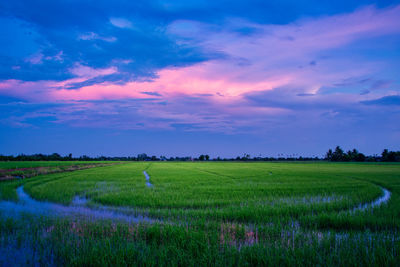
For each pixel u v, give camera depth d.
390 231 7.12
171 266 4.70
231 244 6.00
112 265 4.72
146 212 9.59
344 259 4.87
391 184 19.42
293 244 5.97
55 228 7.21
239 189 15.75
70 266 4.79
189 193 13.86
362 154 130.00
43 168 32.97
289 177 26.36
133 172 33.19
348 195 13.66
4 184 17.61
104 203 11.32
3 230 7.02
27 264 4.99
